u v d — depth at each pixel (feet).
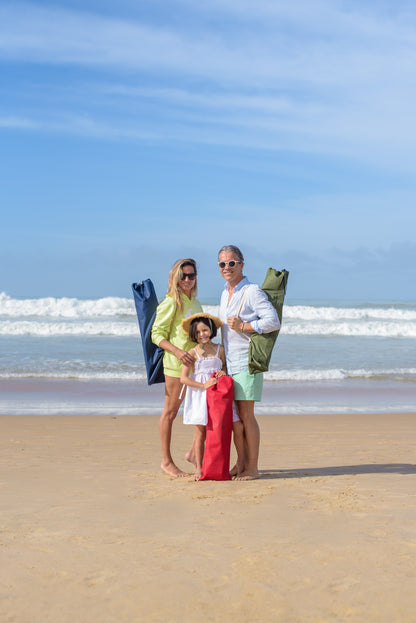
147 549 10.80
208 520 12.71
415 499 14.47
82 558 10.34
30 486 16.07
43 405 34.58
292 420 30.37
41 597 8.79
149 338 17.88
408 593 8.84
